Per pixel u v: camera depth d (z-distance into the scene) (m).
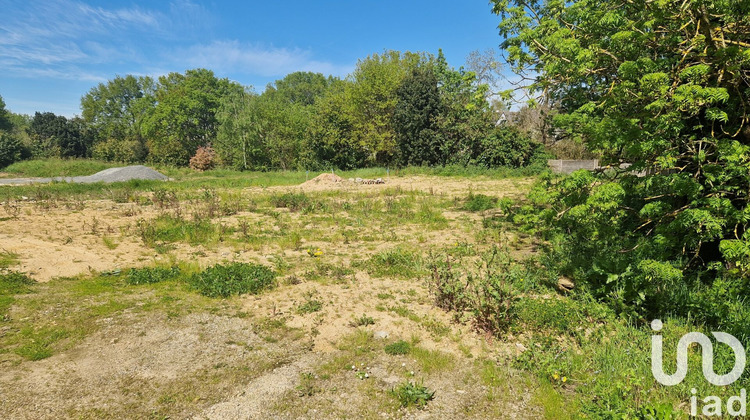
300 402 3.54
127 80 66.25
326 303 5.70
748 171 4.53
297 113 42.38
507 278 5.12
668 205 5.09
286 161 40.12
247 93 40.78
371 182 22.39
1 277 6.03
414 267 7.15
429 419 3.34
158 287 6.25
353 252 8.30
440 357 4.27
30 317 5.01
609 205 4.72
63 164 36.28
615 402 3.36
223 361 4.20
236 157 40.56
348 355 4.36
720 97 4.02
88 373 3.91
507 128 27.45
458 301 5.38
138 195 15.72
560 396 3.59
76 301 5.57
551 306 5.17
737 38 4.74
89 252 7.71
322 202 14.23
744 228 4.77
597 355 4.11
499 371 4.02
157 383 3.78
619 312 5.09
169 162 43.75
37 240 8.09
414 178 25.25
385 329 4.94
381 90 32.62
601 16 5.64
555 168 25.95
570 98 8.04
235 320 5.18
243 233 9.67
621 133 4.61
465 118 28.77
